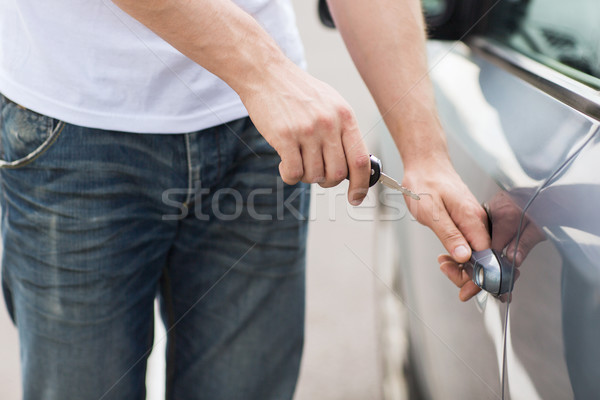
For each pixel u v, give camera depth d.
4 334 2.53
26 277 1.09
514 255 0.94
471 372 1.13
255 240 1.21
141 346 1.19
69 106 0.99
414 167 1.19
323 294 2.79
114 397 1.15
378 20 1.18
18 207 1.06
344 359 2.39
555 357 0.82
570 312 0.79
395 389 1.85
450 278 1.14
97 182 1.03
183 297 1.28
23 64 1.00
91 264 1.06
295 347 1.34
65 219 1.04
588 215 0.81
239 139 1.13
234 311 1.26
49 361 1.11
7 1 1.00
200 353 1.31
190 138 1.06
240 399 1.32
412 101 1.19
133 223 1.08
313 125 0.89
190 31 0.88
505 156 1.09
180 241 1.21
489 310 1.02
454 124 1.35
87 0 0.96
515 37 1.44
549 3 1.35
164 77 1.01
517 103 1.20
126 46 0.98
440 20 1.63
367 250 2.53
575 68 1.16
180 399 1.36
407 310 1.67
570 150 0.93
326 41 5.33
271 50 0.92
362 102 3.55
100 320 1.09
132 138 1.03
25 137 1.01
